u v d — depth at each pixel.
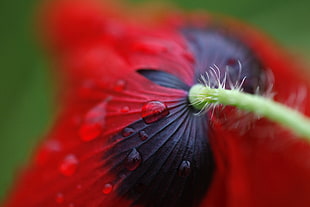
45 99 0.21
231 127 0.12
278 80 0.15
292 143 0.14
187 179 0.12
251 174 0.13
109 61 0.13
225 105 0.12
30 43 0.21
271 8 0.22
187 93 0.12
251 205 0.13
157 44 0.13
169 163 0.12
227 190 0.12
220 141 0.12
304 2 0.22
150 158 0.12
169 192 0.12
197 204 0.12
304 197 0.14
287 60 0.16
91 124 0.12
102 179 0.12
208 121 0.12
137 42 0.13
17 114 0.21
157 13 0.19
